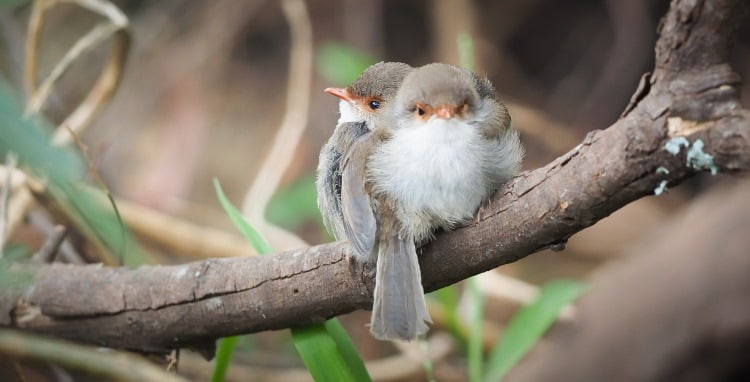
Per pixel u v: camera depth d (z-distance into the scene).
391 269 5.75
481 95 6.26
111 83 9.55
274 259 6.58
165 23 15.20
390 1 15.43
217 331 6.94
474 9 14.77
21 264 7.64
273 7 15.30
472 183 5.60
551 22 15.25
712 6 4.45
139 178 14.05
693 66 4.61
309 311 6.54
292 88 11.19
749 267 10.26
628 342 10.63
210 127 14.92
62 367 8.83
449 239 5.84
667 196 14.11
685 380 10.67
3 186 8.50
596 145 5.04
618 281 10.88
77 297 7.27
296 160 13.95
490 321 11.85
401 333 5.58
